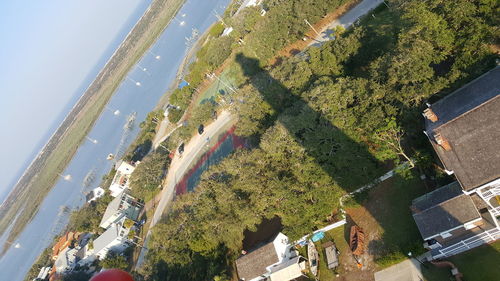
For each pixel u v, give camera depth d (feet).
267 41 348.38
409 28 186.60
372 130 181.57
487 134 130.00
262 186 213.25
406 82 172.55
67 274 400.06
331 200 187.83
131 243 378.12
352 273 174.81
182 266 260.42
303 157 201.98
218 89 427.74
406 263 157.89
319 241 198.70
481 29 162.40
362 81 198.18
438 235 141.79
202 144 382.22
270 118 277.03
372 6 297.74
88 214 459.73
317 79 241.35
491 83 140.67
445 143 136.98
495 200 138.41
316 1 318.45
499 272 132.36
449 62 178.91
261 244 218.79
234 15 494.18
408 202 172.04
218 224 232.73
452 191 142.31
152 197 407.85
